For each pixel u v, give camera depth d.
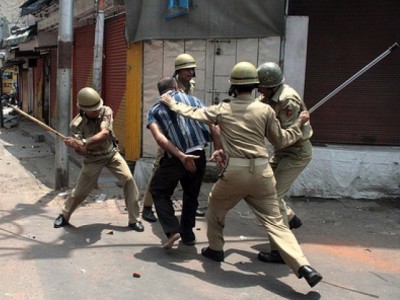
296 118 4.06
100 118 4.80
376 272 4.12
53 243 4.53
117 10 8.08
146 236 4.80
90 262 4.09
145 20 6.86
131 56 7.33
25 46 14.95
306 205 6.13
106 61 9.24
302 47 6.55
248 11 6.48
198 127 4.29
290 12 6.75
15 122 17.59
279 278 3.89
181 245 4.57
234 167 3.69
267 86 4.05
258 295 3.56
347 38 6.74
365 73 6.79
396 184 6.36
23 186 7.05
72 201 4.97
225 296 3.53
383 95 6.83
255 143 3.70
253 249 4.55
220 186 3.82
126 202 5.00
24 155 10.59
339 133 6.93
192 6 6.66
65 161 6.68
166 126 4.22
